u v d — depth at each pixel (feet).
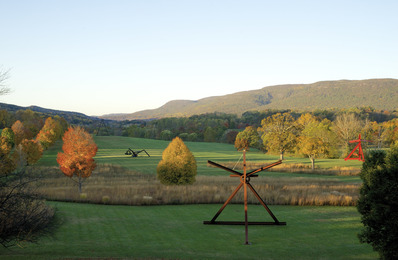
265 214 97.55
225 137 497.46
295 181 161.58
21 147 184.65
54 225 65.92
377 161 61.36
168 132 532.73
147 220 87.81
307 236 74.69
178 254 59.72
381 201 56.70
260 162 254.06
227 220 89.15
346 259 58.80
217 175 191.62
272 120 336.29
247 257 58.75
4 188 49.88
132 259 54.24
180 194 120.26
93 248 62.54
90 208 100.83
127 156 293.23
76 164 129.80
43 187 131.85
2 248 61.62
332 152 296.10
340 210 103.50
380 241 56.08
